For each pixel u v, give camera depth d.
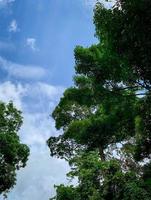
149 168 21.12
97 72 19.61
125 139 27.52
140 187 20.62
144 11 11.90
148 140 19.48
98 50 19.81
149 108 17.31
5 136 34.16
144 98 17.42
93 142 27.06
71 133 27.25
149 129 18.27
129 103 20.27
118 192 21.08
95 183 22.22
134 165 26.42
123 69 18.28
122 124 23.00
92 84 20.41
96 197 21.31
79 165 23.56
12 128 35.66
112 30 13.21
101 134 25.52
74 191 23.56
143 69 13.74
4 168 34.03
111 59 18.44
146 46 12.33
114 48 13.73
